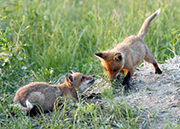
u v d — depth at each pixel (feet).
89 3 71.72
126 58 34.91
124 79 34.50
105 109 27.89
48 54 47.57
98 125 24.86
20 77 38.55
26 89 29.53
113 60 33.91
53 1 69.67
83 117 26.50
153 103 28.68
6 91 35.19
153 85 33.27
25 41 50.75
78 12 68.03
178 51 48.37
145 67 40.78
